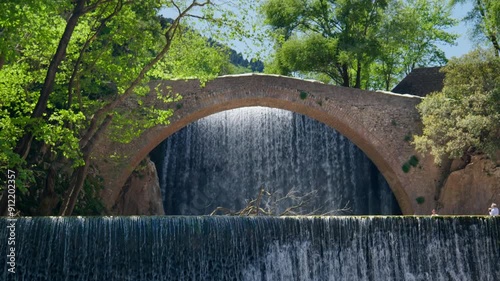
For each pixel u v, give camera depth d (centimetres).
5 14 2200
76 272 2323
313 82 3884
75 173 2717
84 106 2798
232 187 4438
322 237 2588
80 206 3309
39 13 2347
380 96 3931
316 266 2570
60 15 2816
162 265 2422
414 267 2642
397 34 4569
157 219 2433
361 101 3919
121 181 3553
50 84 2411
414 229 2662
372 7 4609
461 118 3728
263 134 4472
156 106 3694
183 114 3731
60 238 2317
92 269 2342
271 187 4425
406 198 3900
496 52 4184
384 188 4359
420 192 3875
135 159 3597
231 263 2494
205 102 3769
